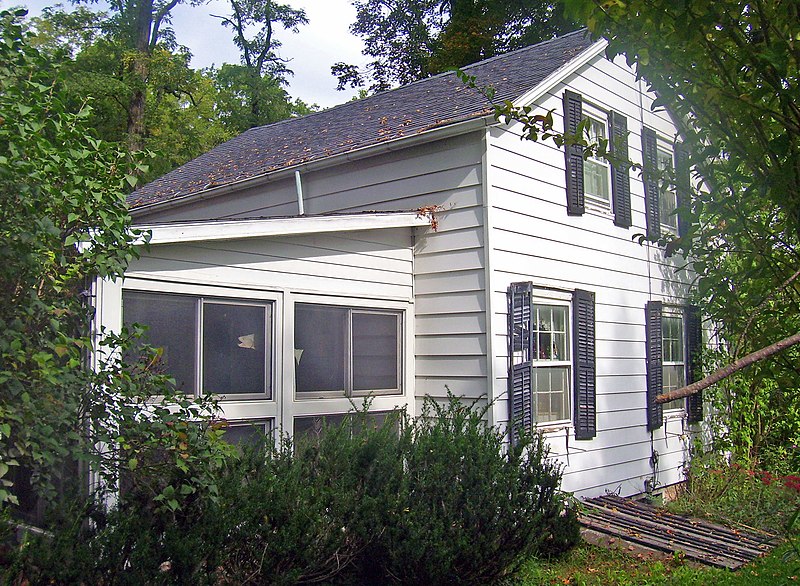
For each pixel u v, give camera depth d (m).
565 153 9.79
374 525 5.86
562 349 9.73
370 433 6.30
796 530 8.75
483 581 6.38
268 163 11.67
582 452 9.88
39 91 4.40
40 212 4.34
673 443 11.82
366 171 9.73
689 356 12.27
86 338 4.36
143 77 24.39
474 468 6.25
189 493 4.78
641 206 11.53
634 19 3.37
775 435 12.62
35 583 4.30
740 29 3.17
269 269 7.34
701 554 7.83
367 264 8.41
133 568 4.61
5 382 3.88
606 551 7.91
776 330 3.62
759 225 3.48
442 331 8.77
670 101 3.53
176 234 6.47
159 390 4.74
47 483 4.48
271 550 5.26
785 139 2.99
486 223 8.48
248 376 7.15
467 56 24.88
